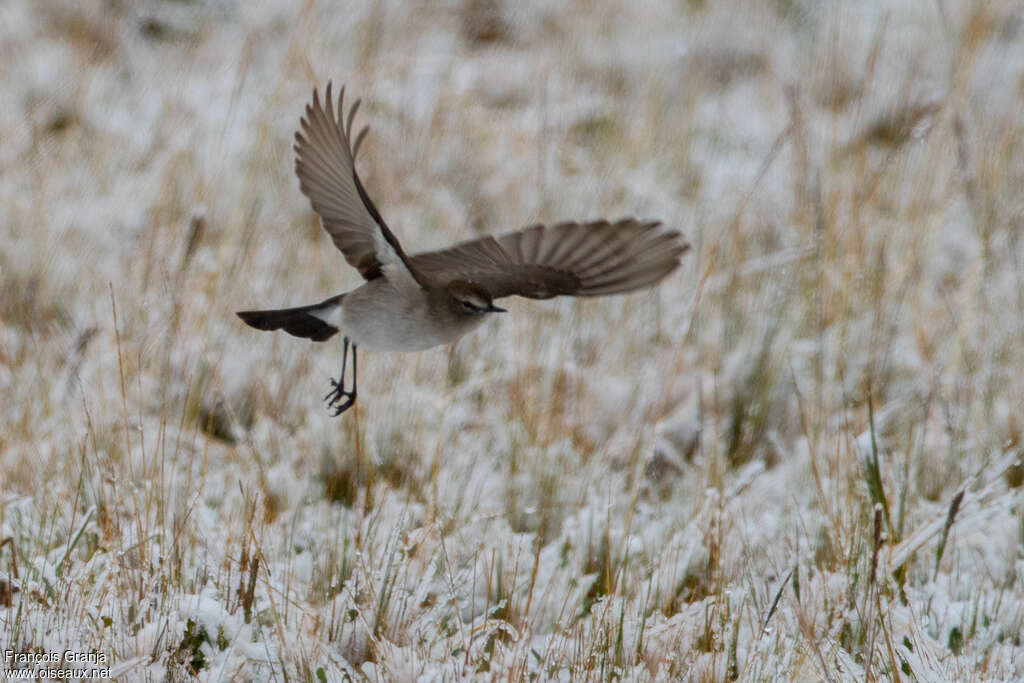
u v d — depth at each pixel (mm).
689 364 11961
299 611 7848
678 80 18922
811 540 9258
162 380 11133
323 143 6914
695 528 9062
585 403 11422
